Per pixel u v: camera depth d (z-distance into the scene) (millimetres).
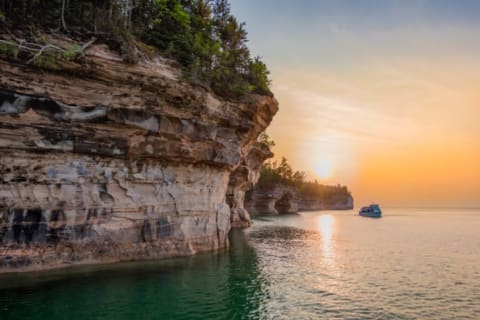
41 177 17953
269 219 83688
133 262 21062
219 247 28203
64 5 18531
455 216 132250
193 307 14805
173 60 22656
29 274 17219
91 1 20672
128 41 19812
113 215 20688
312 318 14188
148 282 17719
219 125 26109
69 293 15305
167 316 13602
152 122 21156
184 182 24469
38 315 12828
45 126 17594
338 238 44344
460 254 32250
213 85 25828
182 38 24672
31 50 16531
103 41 18906
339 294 17828
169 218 23453
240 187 55062
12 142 16891
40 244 18031
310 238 42969
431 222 86938
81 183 19312
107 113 19141
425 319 14609
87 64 18031
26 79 16781
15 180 17281
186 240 24406
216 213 28250
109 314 13398
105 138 19562
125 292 16000
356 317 14539
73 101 18234
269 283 19297
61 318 12719
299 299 16672
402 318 14664
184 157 23453
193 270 20688
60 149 18250
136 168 21562
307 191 176000
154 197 22594
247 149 35812
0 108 16234
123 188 21016
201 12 30156
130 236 21375
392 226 69625
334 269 24078
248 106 27953
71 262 19016
